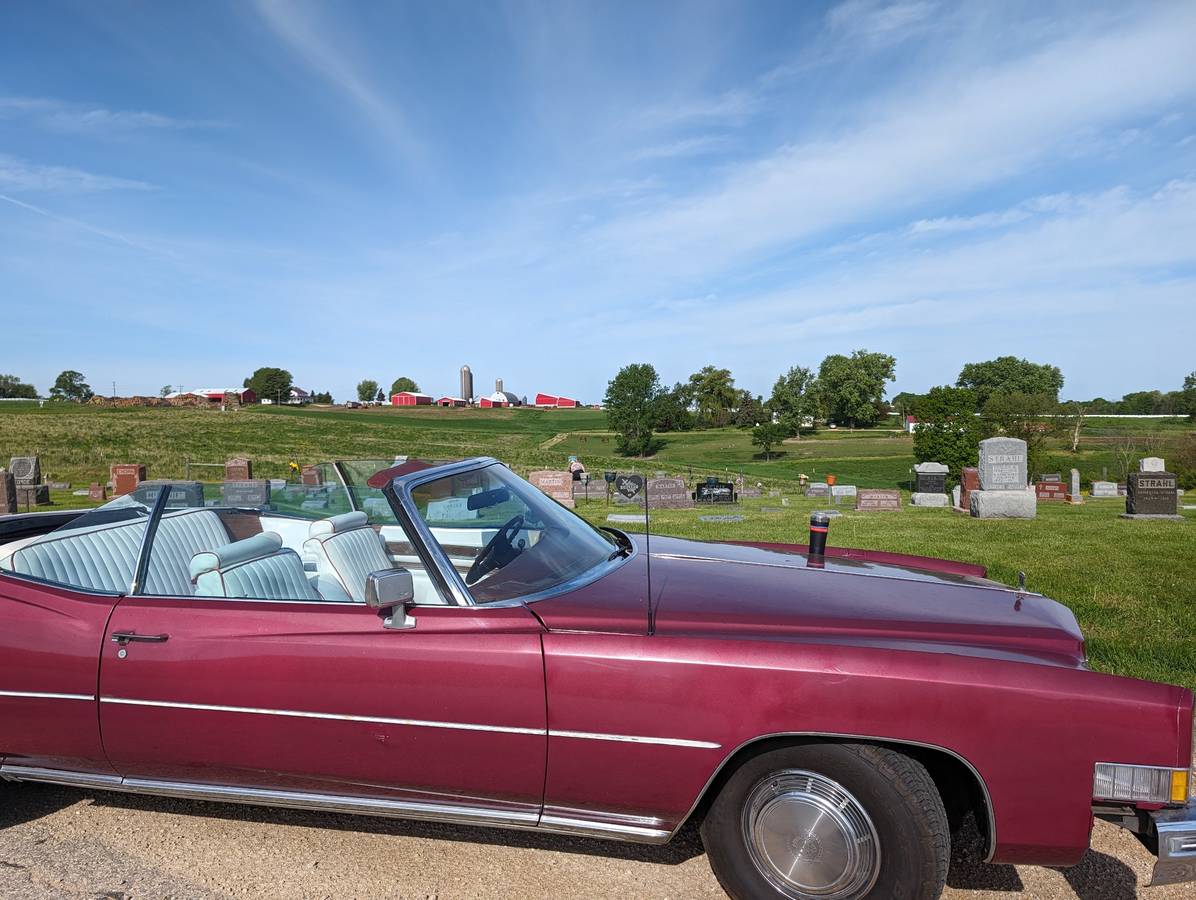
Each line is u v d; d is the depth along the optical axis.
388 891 2.68
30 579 3.00
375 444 69.69
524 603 2.72
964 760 2.28
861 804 2.34
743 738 2.38
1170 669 4.70
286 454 57.50
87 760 2.93
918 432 50.16
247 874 2.79
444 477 3.23
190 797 2.88
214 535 3.54
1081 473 53.16
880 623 2.63
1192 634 5.43
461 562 3.03
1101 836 3.14
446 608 2.68
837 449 82.94
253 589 2.98
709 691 2.40
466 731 2.57
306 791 2.80
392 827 3.14
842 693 2.33
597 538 3.58
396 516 2.88
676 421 115.38
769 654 2.40
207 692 2.74
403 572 2.55
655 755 2.45
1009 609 2.89
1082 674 2.32
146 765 2.89
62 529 3.31
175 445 55.66
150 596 2.94
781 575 3.18
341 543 3.17
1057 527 12.77
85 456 46.91
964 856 2.96
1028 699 2.26
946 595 3.02
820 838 2.39
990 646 2.54
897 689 2.30
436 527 3.18
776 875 2.45
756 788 2.46
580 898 2.65
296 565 3.24
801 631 2.57
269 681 2.69
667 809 2.50
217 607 2.83
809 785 2.40
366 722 2.64
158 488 3.37
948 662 2.34
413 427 97.12
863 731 2.31
